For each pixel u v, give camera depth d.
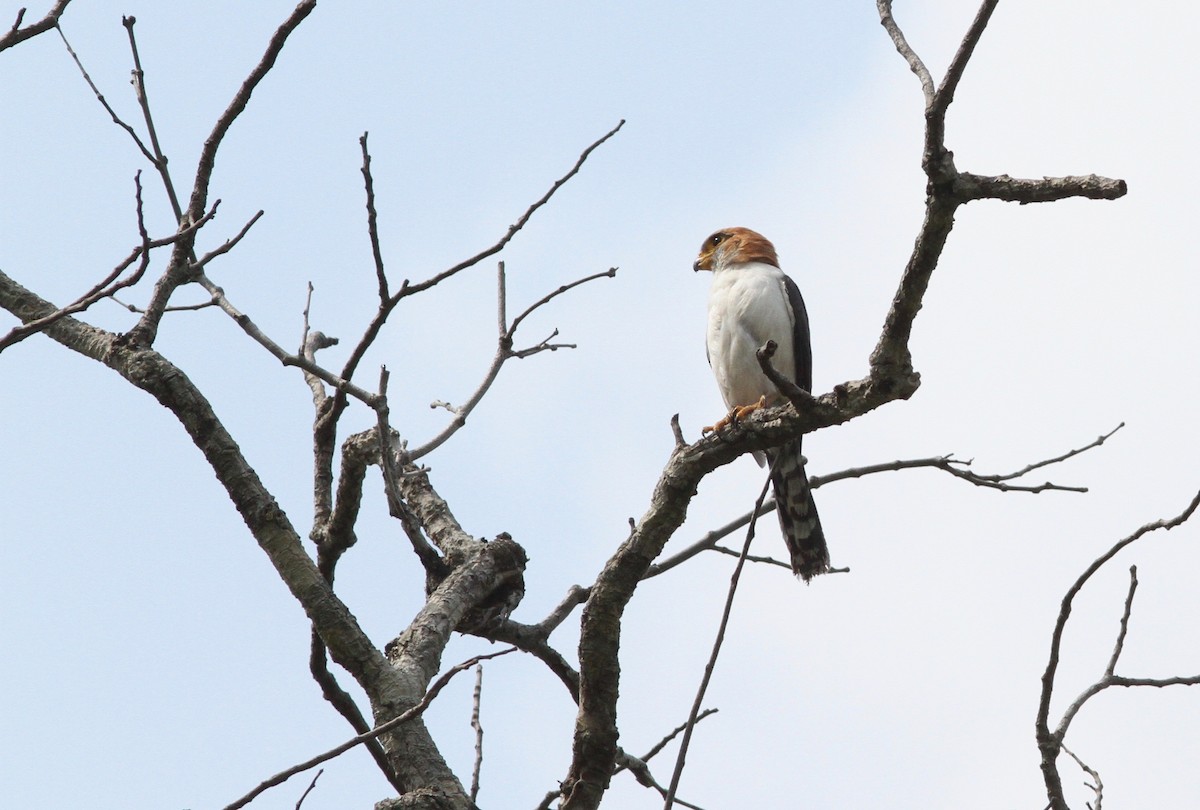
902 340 8.06
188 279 9.88
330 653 9.22
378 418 9.59
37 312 10.00
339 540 10.58
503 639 10.99
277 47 9.45
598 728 9.32
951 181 7.16
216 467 9.43
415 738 8.91
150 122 9.94
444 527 11.29
